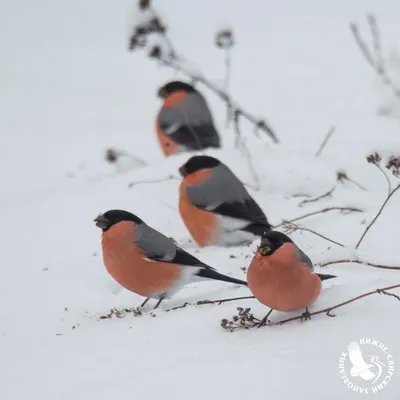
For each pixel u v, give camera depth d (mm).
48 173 17125
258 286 8023
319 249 10508
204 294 9633
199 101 16297
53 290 10477
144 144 18562
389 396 6289
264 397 6328
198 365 7043
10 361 8195
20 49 26875
